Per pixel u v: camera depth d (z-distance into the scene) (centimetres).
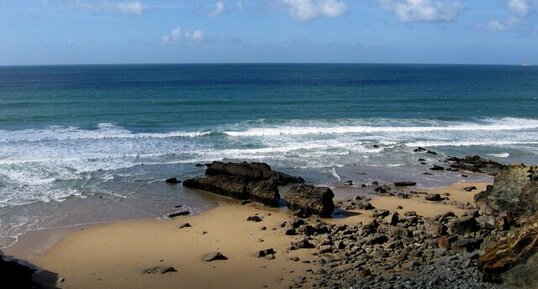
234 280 1537
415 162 3253
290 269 1597
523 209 1889
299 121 4562
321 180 2805
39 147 3309
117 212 2211
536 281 1323
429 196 2477
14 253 1736
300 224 2044
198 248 1802
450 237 1717
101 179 2691
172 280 1545
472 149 3659
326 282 1482
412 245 1747
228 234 1950
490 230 1794
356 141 3781
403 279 1468
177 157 3189
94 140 3591
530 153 3547
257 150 3403
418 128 4334
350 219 2147
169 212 2228
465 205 2353
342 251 1731
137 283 1525
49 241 1855
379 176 2922
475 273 1473
